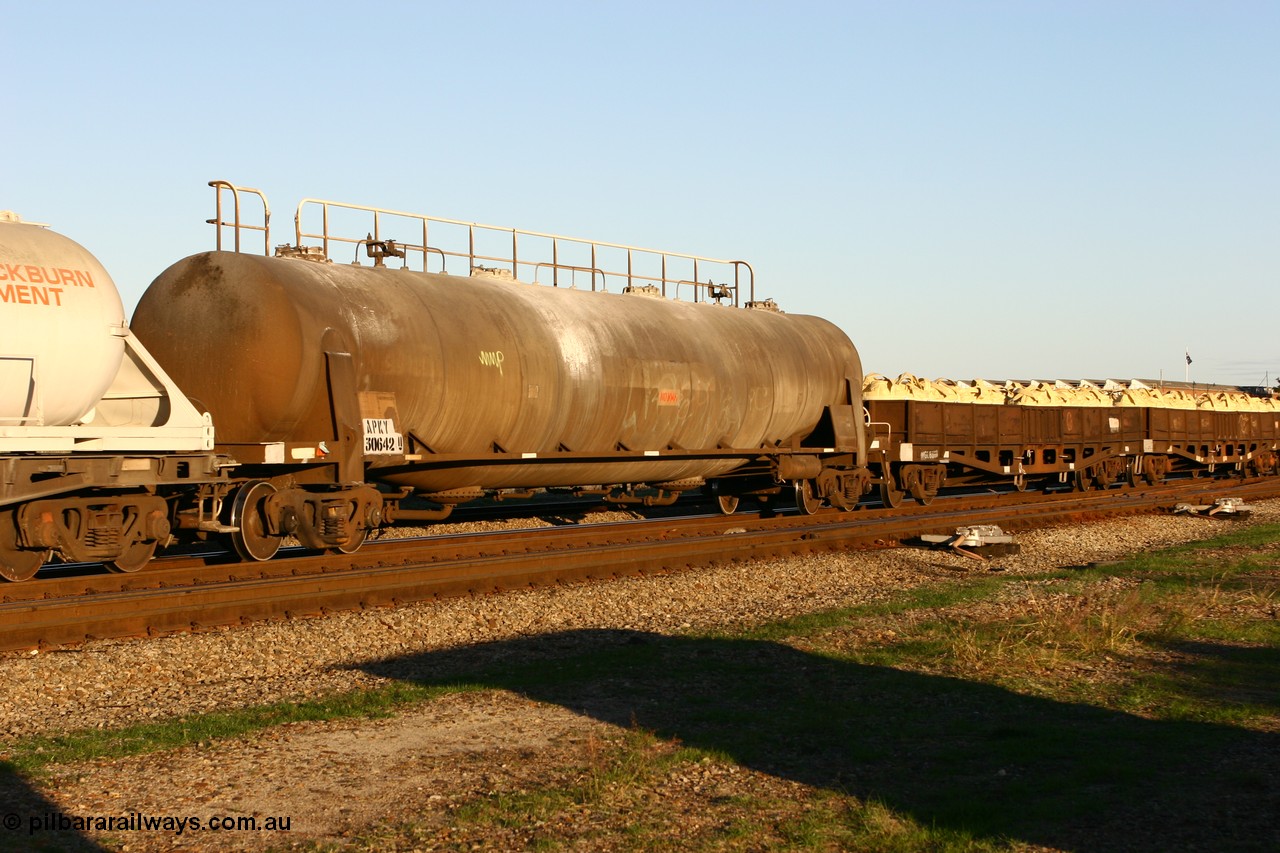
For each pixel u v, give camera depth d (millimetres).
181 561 15227
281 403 15031
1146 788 7020
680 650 11227
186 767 7344
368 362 16062
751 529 21328
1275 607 13492
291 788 6965
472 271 20359
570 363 19141
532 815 6488
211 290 15102
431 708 8914
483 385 17672
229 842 6102
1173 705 8984
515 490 20031
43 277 11789
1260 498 32719
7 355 11492
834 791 6961
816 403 24531
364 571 14344
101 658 10273
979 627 12242
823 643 11523
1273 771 7312
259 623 12016
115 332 12523
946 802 6773
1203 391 44281
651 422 20688
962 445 28406
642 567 16328
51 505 12625
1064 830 6324
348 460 15609
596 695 9375
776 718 8656
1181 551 19656
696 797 6883
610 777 7137
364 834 6223
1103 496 31625
